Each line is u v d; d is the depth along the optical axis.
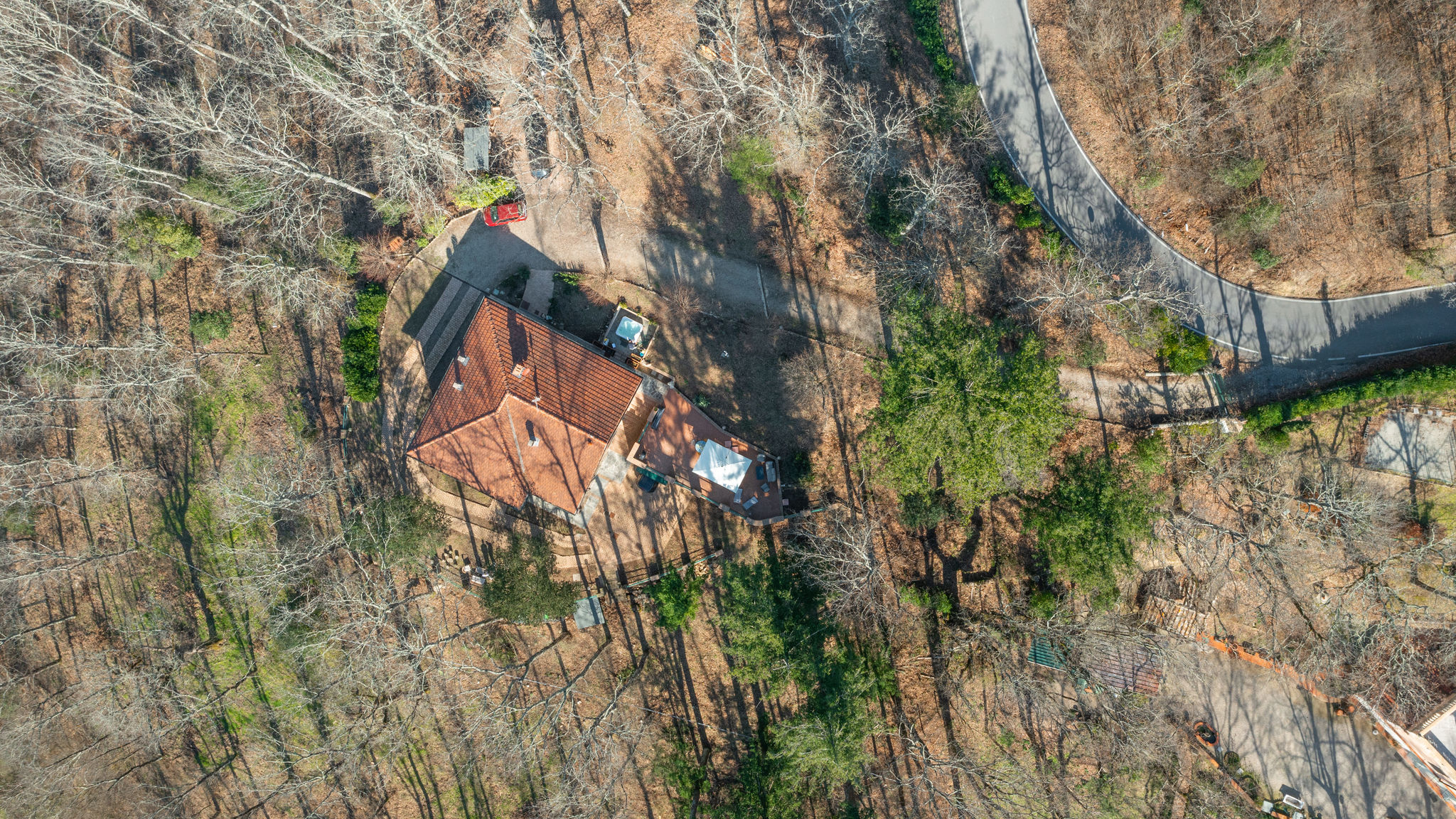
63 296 46.44
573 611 45.03
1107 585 37.66
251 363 46.34
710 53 43.06
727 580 41.69
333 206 45.53
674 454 46.00
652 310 46.00
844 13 43.56
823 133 44.16
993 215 44.91
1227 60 42.75
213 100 44.94
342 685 46.34
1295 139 42.75
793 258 45.41
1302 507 46.00
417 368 46.03
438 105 43.12
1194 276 44.69
